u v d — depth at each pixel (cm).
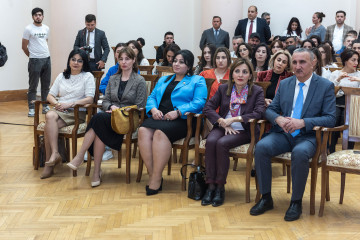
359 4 948
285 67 442
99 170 418
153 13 1014
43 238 304
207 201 371
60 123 451
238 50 572
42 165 472
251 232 316
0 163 489
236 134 378
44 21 953
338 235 311
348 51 482
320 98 357
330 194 396
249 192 376
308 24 1004
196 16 1053
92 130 416
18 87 945
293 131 349
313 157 347
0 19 888
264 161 350
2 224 327
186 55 417
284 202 378
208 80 424
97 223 330
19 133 639
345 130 362
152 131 405
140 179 436
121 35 991
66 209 357
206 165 375
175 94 418
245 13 1035
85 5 868
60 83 474
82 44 779
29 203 370
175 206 367
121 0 982
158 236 308
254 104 384
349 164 331
